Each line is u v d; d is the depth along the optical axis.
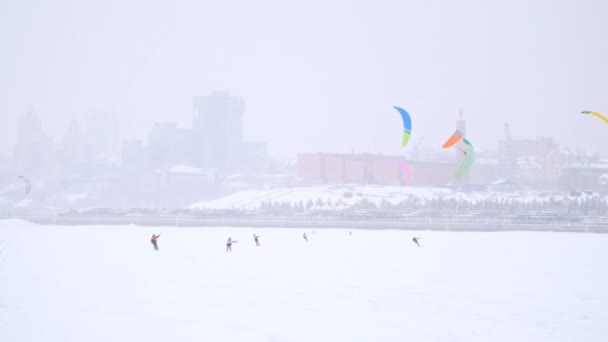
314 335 20.70
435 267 38.88
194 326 21.89
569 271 36.94
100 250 50.84
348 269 37.75
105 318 23.20
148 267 38.72
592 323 22.61
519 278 33.88
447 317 23.53
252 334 20.81
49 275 34.75
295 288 30.16
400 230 78.06
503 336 20.77
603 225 73.75
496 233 72.06
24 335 20.53
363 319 23.14
